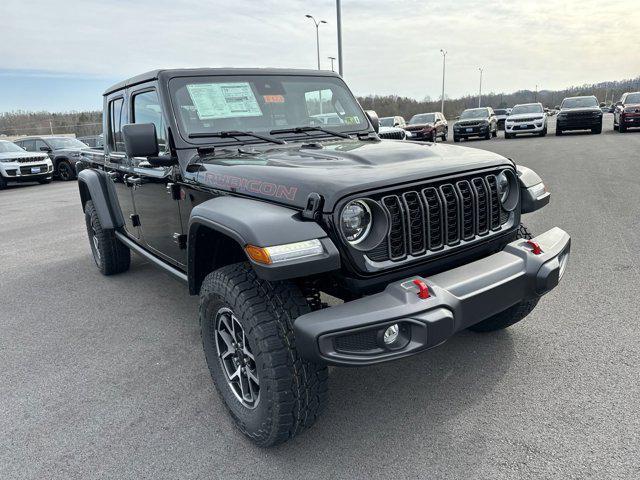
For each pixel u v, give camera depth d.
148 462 2.38
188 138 3.13
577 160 12.26
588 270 4.45
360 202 2.14
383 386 2.90
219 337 2.66
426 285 2.09
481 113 24.27
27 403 2.96
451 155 2.67
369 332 2.02
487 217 2.58
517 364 3.02
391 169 2.31
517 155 14.27
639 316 3.51
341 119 3.80
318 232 2.08
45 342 3.79
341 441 2.45
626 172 9.95
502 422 2.50
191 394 2.96
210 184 2.78
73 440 2.58
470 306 2.18
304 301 2.24
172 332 3.86
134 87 3.70
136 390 3.04
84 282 5.21
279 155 2.79
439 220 2.35
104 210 4.73
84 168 5.51
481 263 2.37
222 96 3.36
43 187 15.81
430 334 2.03
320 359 1.99
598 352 3.09
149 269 5.57
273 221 2.09
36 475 2.33
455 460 2.26
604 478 2.09
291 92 3.63
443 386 2.85
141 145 2.93
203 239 2.63
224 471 2.30
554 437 2.36
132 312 4.31
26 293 4.96
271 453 2.40
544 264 2.44
